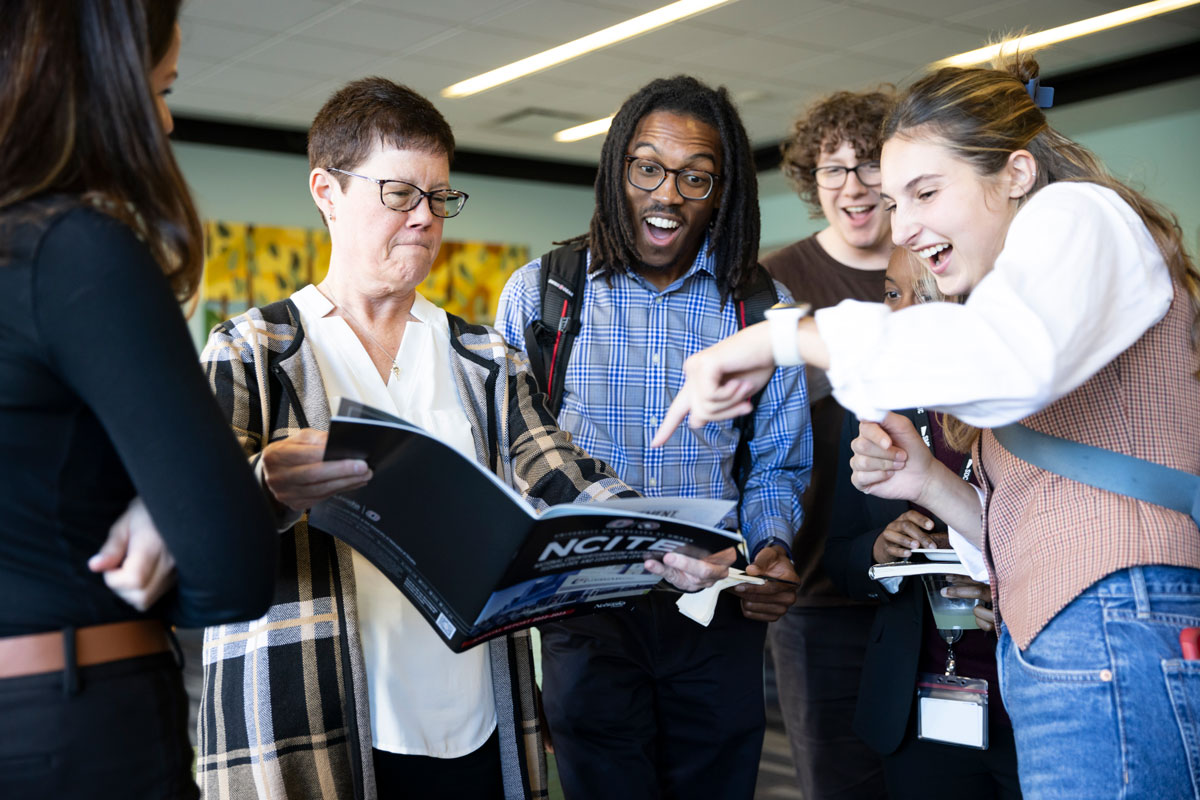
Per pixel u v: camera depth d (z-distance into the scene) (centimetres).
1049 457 124
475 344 180
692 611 192
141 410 85
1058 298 101
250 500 91
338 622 152
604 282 223
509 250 1163
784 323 103
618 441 217
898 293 189
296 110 895
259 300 1002
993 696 182
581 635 207
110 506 91
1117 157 862
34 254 85
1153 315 115
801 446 228
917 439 154
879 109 279
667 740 215
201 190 970
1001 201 130
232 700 148
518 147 1070
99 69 90
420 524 130
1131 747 112
